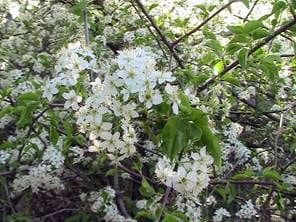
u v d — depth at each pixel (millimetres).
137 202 373
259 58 342
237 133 438
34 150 396
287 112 453
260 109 485
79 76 298
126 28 530
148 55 293
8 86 441
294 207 465
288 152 482
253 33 332
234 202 457
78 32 496
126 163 387
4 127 431
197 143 255
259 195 456
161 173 254
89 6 494
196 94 346
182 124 246
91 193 398
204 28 443
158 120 279
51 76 482
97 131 273
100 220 389
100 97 265
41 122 376
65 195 427
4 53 480
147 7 538
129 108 265
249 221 453
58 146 377
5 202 398
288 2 333
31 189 407
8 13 564
